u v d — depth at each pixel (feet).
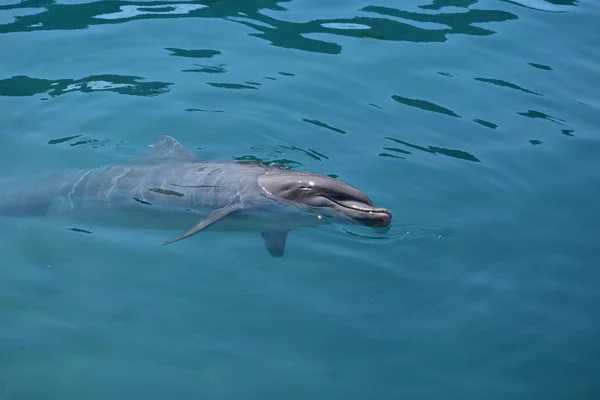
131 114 38.58
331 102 40.22
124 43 44.14
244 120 38.50
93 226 33.22
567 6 50.70
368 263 31.19
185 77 41.42
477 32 46.93
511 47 45.75
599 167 37.06
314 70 42.52
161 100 39.60
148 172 33.12
